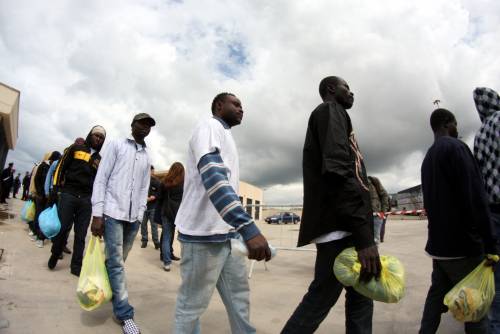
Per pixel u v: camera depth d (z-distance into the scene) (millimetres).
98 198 3193
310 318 2143
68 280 4266
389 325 3412
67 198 4422
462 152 2367
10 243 5727
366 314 2195
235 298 2242
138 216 3465
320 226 2098
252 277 5684
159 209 6191
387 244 8977
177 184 5902
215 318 3533
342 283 2006
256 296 4477
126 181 3352
